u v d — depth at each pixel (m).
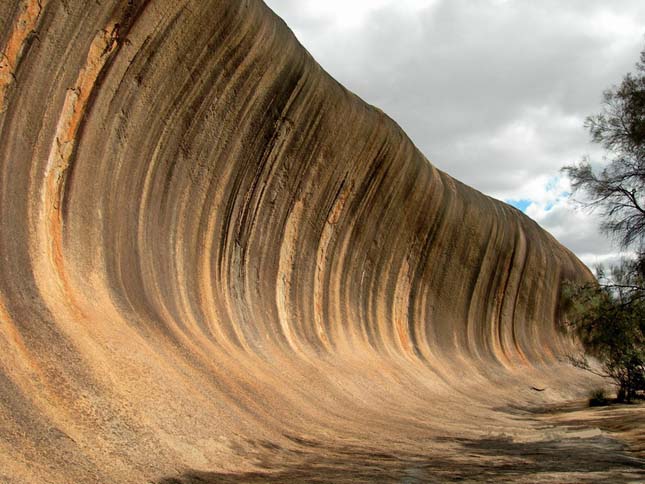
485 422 20.19
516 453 12.74
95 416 8.36
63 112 12.40
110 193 13.63
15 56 11.25
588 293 15.60
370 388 21.08
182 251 16.42
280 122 20.66
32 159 11.47
